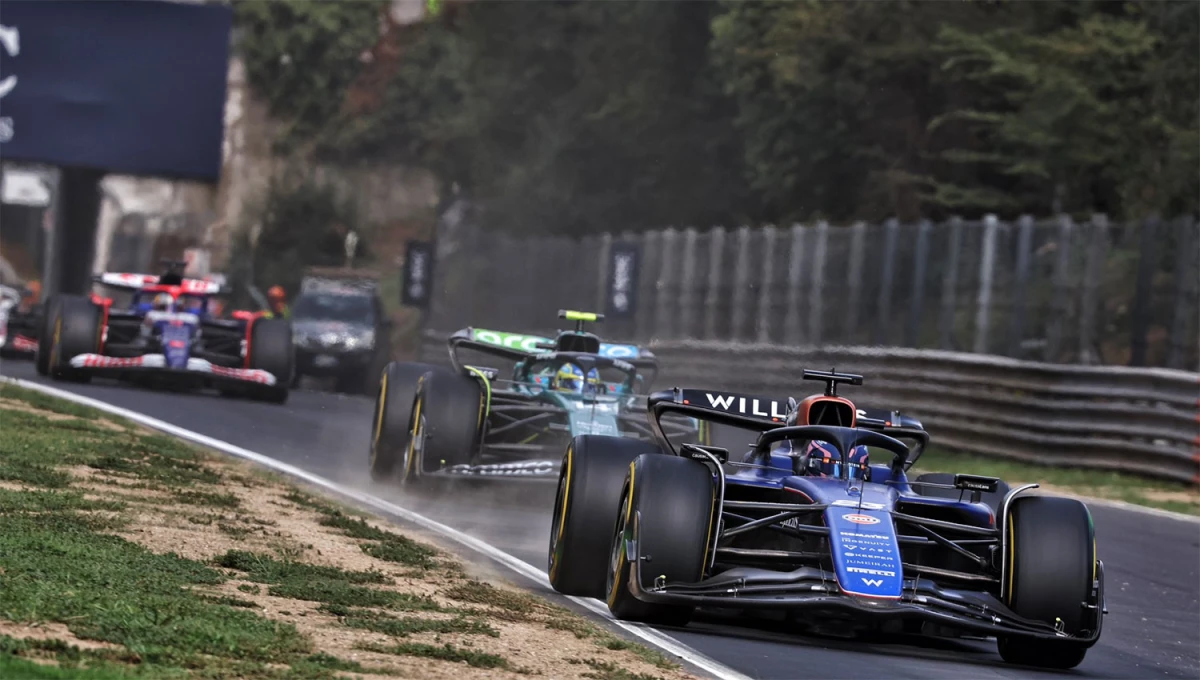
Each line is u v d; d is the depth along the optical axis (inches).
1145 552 1707.7
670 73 5334.6
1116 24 3737.7
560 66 5954.7
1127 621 1253.1
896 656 970.1
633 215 5467.5
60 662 669.9
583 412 1631.4
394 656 788.0
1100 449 2561.5
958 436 2837.1
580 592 1080.8
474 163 6294.3
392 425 1743.4
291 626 826.2
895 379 3011.8
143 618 782.5
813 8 4202.8
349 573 1039.0
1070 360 2770.7
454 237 5369.1
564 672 792.9
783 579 926.4
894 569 915.4
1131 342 2608.3
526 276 4667.8
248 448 2036.2
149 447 1733.5
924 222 3041.3
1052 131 3654.0
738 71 4596.5
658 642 931.3
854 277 3213.6
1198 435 2373.3
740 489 1052.5
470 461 1626.5
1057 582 940.0
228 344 2896.2
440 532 1409.9
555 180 5595.5
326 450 2111.2
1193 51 3631.9
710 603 915.4
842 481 1012.5
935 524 986.7
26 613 756.6
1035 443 2640.3
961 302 2994.6
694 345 3634.4
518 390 1710.1
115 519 1147.9
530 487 1612.9
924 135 4229.8
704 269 3764.8
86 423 1914.4
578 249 4301.2
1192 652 1133.7
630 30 5433.1
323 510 1409.9
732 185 5211.6
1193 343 2527.1
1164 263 2630.4
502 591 1051.9
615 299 3996.1
